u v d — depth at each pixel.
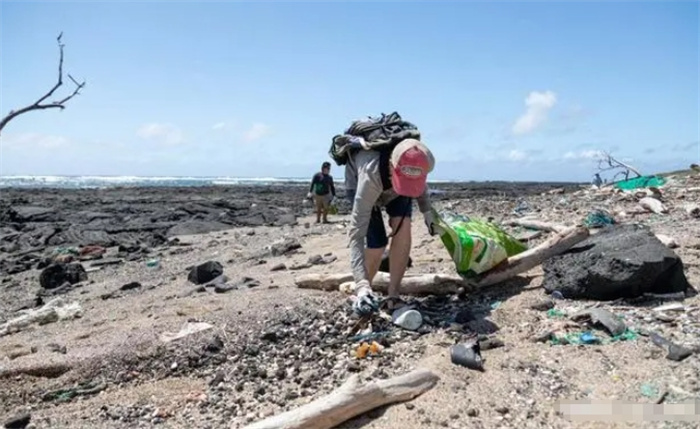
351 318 5.39
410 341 4.80
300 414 3.50
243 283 7.84
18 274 12.15
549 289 5.50
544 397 3.66
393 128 5.02
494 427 3.41
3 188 52.72
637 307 4.95
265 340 5.12
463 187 62.34
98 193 41.72
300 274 8.13
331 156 5.47
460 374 4.05
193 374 4.74
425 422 3.52
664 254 5.09
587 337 4.39
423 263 7.52
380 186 5.02
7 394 4.56
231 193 43.06
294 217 20.34
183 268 10.98
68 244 16.30
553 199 15.09
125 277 10.60
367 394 3.68
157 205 29.09
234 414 4.02
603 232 5.92
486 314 5.16
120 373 4.79
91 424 4.05
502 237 6.06
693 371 3.69
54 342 5.70
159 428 3.93
